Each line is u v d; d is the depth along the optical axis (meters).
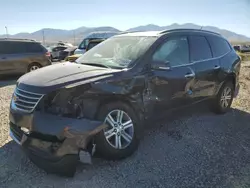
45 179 3.19
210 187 3.05
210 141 4.34
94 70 3.69
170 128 4.84
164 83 4.11
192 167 3.50
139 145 4.11
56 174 3.27
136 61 3.88
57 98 3.15
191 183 3.13
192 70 4.61
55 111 3.12
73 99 3.18
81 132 3.02
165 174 3.33
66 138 2.99
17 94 3.44
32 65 11.60
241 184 3.11
